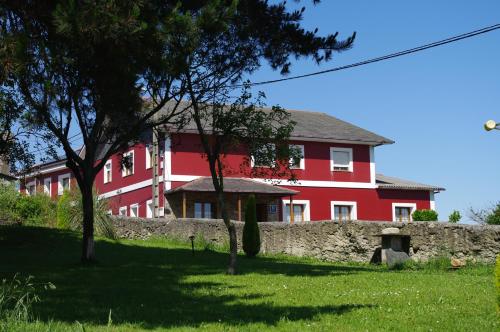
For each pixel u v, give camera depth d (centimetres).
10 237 2017
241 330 762
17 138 1647
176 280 1302
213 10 1291
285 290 1157
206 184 3105
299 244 2325
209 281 1293
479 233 1886
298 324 805
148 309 927
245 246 2192
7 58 1172
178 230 2455
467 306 959
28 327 719
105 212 2364
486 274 1644
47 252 1823
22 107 1419
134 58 1280
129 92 1416
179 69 1329
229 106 1505
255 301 1017
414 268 1908
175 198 3212
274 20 1510
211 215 3284
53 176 4397
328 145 3650
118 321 827
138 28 1177
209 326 786
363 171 3719
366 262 2134
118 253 1855
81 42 1222
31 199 2661
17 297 962
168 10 1316
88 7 1153
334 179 3631
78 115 1527
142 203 3438
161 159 3253
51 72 1283
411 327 794
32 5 1273
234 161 3350
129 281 1266
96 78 1359
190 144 3288
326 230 2244
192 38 1295
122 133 1636
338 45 1551
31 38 1230
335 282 1291
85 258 1562
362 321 829
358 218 3650
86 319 838
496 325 804
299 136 3491
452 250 1936
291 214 3250
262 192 3139
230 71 1546
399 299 1036
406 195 3812
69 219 2344
